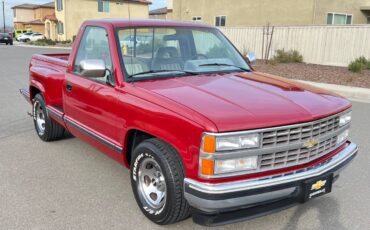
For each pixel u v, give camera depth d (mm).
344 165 3672
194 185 3035
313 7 20562
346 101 3883
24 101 9539
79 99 4656
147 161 3604
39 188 4465
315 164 3400
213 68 4438
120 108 3836
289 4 21703
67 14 51625
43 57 6285
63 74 5262
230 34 23016
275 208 3225
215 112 3066
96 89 4254
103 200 4188
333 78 14383
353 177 4875
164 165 3314
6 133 6695
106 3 53156
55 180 4695
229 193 2957
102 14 53406
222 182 2994
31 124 7312
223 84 3789
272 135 3057
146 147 3488
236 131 2928
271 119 3059
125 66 4016
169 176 3299
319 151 3428
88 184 4594
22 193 4328
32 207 4008
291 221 3775
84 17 52750
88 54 4703
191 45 4699
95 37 4598
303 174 3221
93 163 5273
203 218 3166
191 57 4613
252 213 3170
